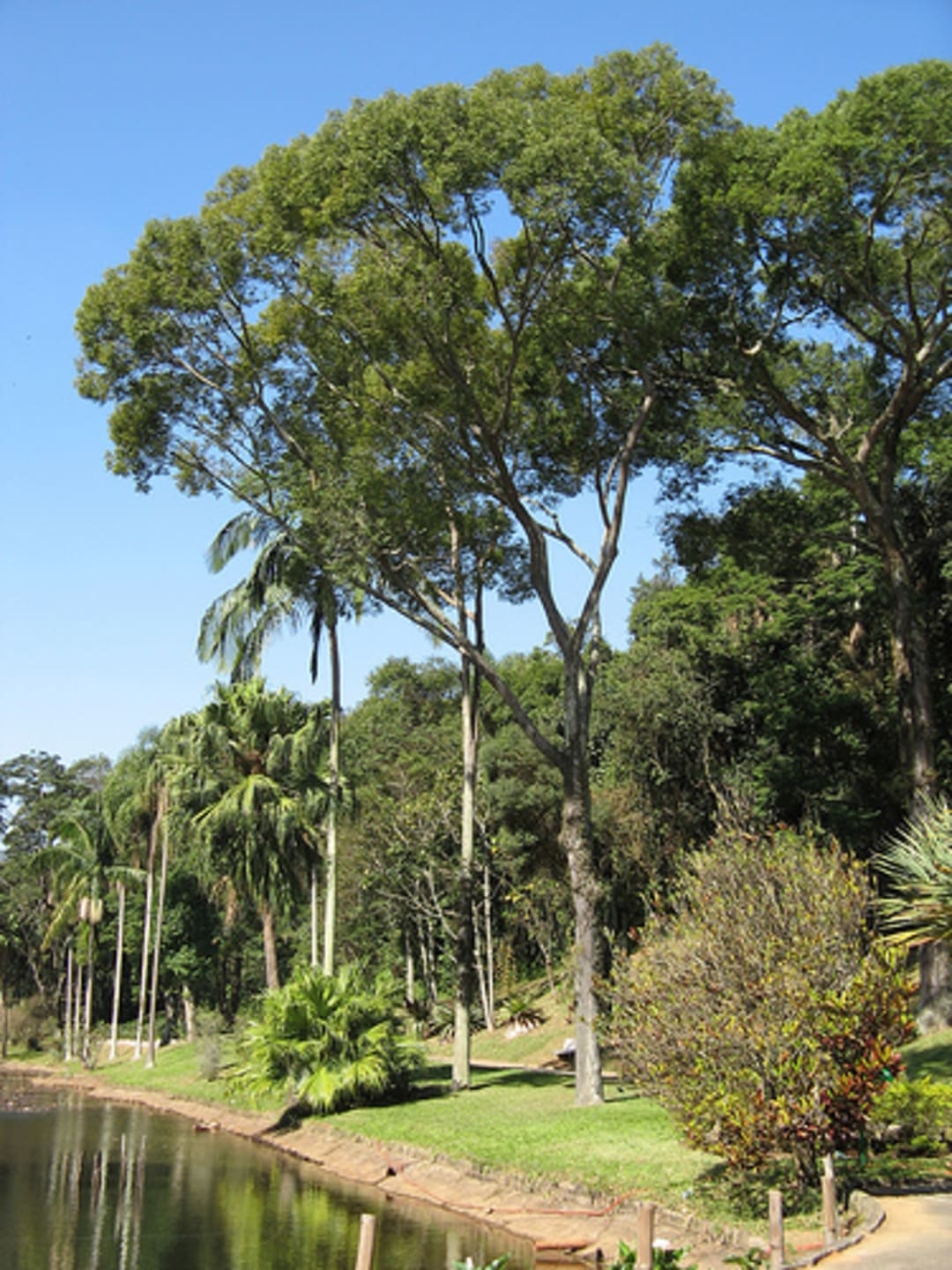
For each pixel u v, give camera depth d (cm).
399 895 4250
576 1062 2144
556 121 1875
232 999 6141
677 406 2419
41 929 6938
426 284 2019
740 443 2456
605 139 1972
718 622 3734
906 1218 1084
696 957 1312
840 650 3378
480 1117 2123
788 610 3206
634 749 3459
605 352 2311
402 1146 1998
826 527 2952
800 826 2941
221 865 3288
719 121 2094
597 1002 2155
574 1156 1650
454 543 2591
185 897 5800
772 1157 1373
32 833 7656
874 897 1476
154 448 2375
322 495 2200
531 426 2345
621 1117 1919
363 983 2650
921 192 2089
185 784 3284
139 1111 3334
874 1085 1225
